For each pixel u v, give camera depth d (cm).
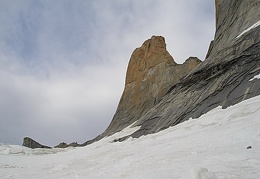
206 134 1994
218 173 995
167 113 3612
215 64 3369
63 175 1867
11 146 4888
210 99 2967
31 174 2095
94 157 2453
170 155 1614
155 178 1046
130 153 2178
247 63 2841
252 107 2120
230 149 1412
